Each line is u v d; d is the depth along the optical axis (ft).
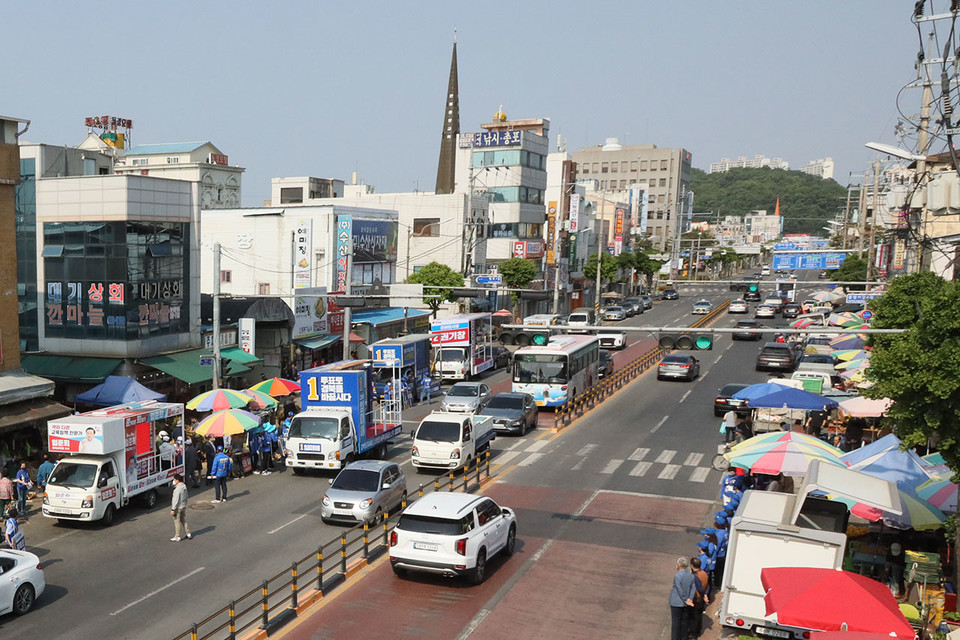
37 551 62.85
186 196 115.55
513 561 61.77
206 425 84.28
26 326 110.83
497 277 222.89
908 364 49.57
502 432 108.78
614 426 115.14
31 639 46.78
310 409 89.51
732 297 370.32
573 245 293.64
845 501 56.80
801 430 104.27
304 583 56.18
